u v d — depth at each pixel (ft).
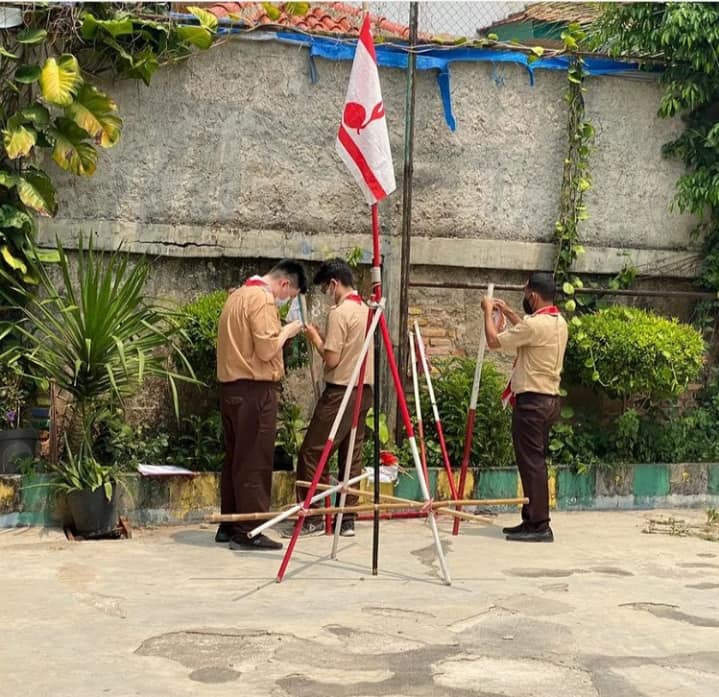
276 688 14.58
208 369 26.78
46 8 25.44
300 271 23.77
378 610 18.56
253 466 23.04
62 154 25.59
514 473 28.68
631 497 29.81
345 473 22.33
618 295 31.55
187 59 27.43
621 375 29.17
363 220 29.25
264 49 28.09
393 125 29.32
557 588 20.54
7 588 19.42
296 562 22.12
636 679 15.40
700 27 29.71
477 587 20.42
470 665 15.80
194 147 27.71
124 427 25.77
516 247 30.55
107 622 17.42
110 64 26.63
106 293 23.73
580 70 30.53
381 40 29.01
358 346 24.58
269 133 28.32
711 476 30.66
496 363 30.83
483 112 30.17
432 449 28.48
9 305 25.57
